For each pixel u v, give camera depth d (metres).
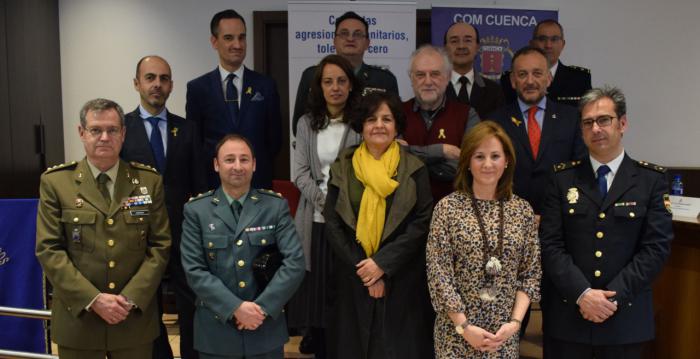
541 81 2.63
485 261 1.95
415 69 2.56
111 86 4.37
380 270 2.13
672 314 2.59
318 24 3.83
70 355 2.08
